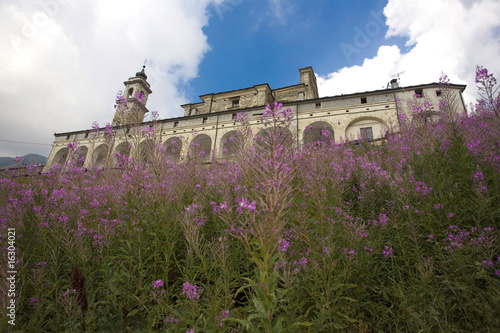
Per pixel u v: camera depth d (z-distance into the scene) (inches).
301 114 1047.0
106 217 164.4
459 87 829.2
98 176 247.4
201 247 117.4
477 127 197.2
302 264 101.3
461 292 94.0
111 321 104.7
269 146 85.6
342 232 118.6
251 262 119.3
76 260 118.3
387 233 138.4
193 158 237.9
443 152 158.1
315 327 84.7
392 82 1022.4
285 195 74.3
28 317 103.7
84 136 1369.3
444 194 134.3
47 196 154.5
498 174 130.4
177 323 90.4
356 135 950.4
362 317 103.0
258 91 1398.9
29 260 112.7
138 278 115.4
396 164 228.4
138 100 177.3
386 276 118.5
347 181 211.3
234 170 163.5
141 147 161.8
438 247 115.5
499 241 103.6
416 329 89.9
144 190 135.2
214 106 1493.6
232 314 92.7
